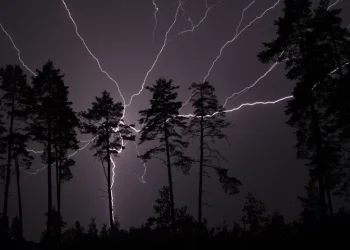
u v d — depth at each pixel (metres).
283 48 13.50
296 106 12.91
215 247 11.38
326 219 11.70
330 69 13.10
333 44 13.91
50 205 17.25
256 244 10.97
